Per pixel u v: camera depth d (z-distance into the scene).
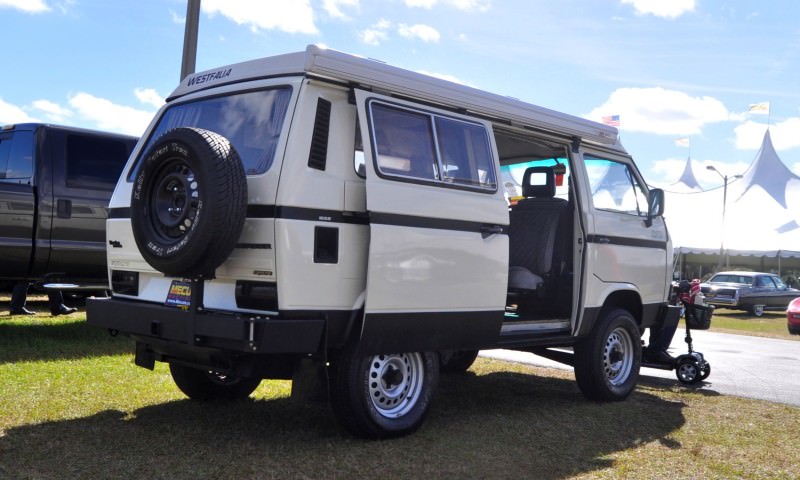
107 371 6.70
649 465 4.79
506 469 4.52
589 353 6.72
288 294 4.33
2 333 8.37
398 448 4.82
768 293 24.97
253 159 4.60
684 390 7.82
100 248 8.80
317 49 4.58
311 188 4.46
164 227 4.52
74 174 8.66
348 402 4.75
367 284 4.63
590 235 6.70
